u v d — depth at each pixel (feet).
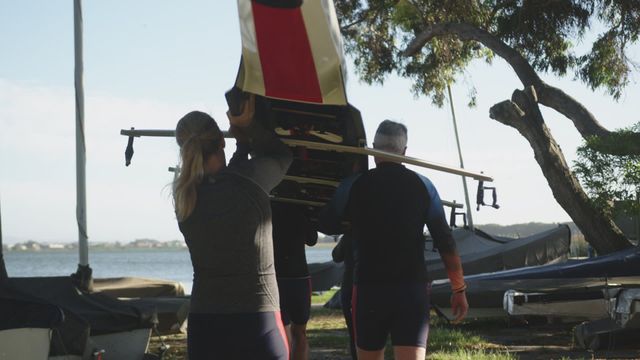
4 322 21.31
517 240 59.11
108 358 25.48
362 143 16.49
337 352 32.94
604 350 31.60
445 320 45.68
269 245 11.98
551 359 29.25
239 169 12.14
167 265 460.14
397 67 66.74
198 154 12.01
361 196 15.15
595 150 42.32
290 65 14.60
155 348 34.32
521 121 47.52
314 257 518.37
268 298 11.69
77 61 35.01
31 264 492.54
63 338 22.79
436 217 15.17
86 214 34.22
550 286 38.63
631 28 52.03
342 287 21.01
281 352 11.56
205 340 11.47
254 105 15.08
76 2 35.29
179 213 11.84
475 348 33.04
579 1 51.65
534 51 54.39
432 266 53.67
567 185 46.73
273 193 19.24
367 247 14.90
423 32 57.06
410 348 14.46
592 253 63.57
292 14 14.12
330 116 16.29
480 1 57.31
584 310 38.04
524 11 52.49
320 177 18.22
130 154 18.06
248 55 14.51
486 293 40.63
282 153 12.82
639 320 30.12
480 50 64.64
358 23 66.49
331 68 14.84
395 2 63.26
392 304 14.53
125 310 26.07
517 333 39.52
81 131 34.60
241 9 14.43
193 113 12.38
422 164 16.26
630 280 34.35
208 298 11.55
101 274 283.18
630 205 41.91
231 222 11.65
